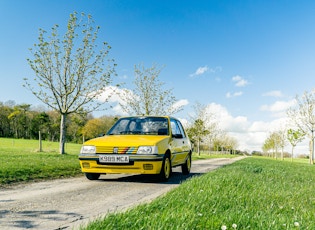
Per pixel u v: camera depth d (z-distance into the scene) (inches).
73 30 1003.9
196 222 144.2
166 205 180.5
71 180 365.4
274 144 3107.8
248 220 150.7
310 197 256.8
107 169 335.3
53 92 990.4
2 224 166.7
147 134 381.4
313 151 1765.5
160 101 1280.8
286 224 147.4
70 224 167.3
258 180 348.2
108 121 4047.7
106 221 143.3
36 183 335.0
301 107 1779.0
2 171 374.0
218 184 269.7
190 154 484.4
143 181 357.1
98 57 1024.2
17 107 4192.9
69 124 4050.2
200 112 2050.9
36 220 175.6
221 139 3575.3
